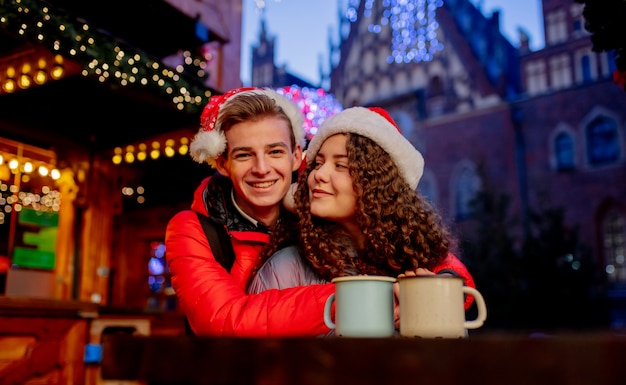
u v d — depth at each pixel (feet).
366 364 1.81
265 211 4.73
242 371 2.01
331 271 3.96
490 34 99.09
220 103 4.93
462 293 2.64
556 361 1.60
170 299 24.50
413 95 96.07
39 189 21.26
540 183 80.64
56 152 21.18
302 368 1.90
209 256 4.23
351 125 4.19
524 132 83.76
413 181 4.39
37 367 12.93
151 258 24.86
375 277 2.75
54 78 13.57
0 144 19.48
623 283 71.77
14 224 20.52
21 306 12.58
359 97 106.22
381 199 4.04
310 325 3.38
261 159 4.49
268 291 3.63
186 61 23.34
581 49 85.66
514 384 1.63
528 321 57.31
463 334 2.58
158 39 23.65
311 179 4.24
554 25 88.99
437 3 38.60
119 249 24.97
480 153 86.79
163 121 18.35
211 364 2.07
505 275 59.47
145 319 15.64
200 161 4.94
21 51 13.08
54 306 13.24
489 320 58.75
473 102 91.50
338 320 2.78
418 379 1.73
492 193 65.98
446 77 95.96
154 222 24.67
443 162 90.07
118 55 12.85
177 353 2.17
